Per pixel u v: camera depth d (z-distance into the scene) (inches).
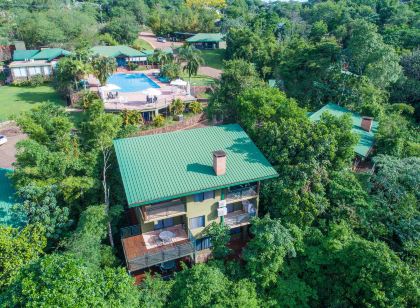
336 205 1152.2
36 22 3592.5
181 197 1049.5
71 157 1194.6
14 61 2933.1
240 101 1364.4
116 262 1024.2
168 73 2947.8
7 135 1851.6
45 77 2883.9
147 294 871.1
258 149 1192.2
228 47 3732.8
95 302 664.4
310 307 997.2
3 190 1120.8
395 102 2319.1
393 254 935.7
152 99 2314.2
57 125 1235.9
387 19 3511.3
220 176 1053.2
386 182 1246.9
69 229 1082.1
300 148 1164.5
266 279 954.1
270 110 1305.4
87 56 2561.5
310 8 5428.2
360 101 1941.4
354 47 2078.0
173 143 1170.0
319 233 1074.1
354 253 949.8
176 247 1006.4
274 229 965.2
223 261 1031.6
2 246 838.5
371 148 1519.4
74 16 4055.1
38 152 1097.4
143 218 1001.5
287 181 1119.6
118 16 5002.5
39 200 1041.5
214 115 1642.5
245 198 1122.0
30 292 647.1
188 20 4911.4
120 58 3447.3
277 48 2955.2
